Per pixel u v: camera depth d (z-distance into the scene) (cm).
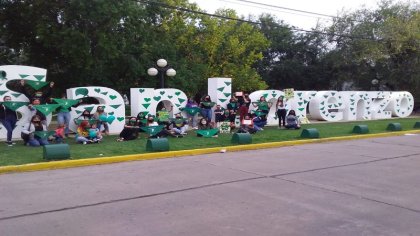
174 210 620
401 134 1823
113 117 1608
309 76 4275
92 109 1552
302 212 615
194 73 2873
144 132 1589
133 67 2406
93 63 2158
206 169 953
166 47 2669
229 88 1878
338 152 1257
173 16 2936
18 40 2372
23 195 702
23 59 2628
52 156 989
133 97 1692
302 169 962
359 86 3959
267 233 523
